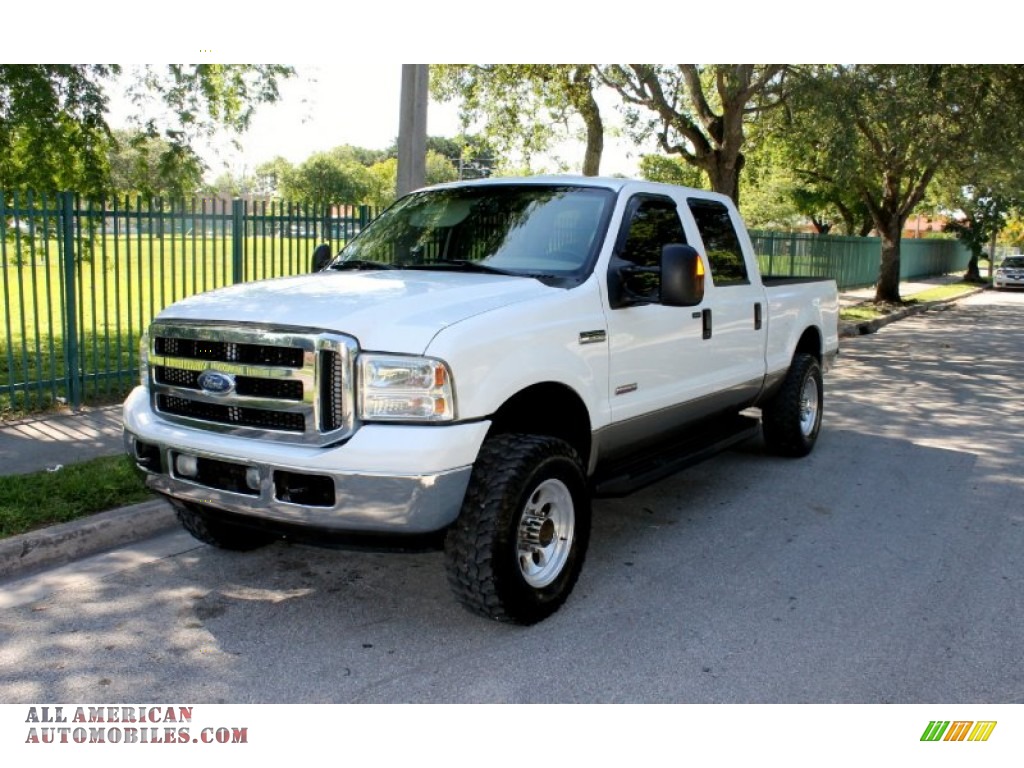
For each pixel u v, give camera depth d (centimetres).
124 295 1595
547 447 423
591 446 482
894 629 441
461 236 534
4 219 838
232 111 1314
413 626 439
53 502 552
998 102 1966
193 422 424
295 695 373
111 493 575
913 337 1934
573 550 452
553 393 455
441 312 405
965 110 1969
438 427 382
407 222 568
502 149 1898
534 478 414
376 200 7688
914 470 752
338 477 376
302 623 441
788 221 4984
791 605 468
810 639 428
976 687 385
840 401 1100
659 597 477
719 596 479
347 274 503
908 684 386
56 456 690
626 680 387
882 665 403
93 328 915
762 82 1560
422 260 532
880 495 676
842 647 420
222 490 408
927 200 4009
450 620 446
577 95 1648
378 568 514
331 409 386
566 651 413
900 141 1809
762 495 671
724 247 640
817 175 2680
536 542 430
